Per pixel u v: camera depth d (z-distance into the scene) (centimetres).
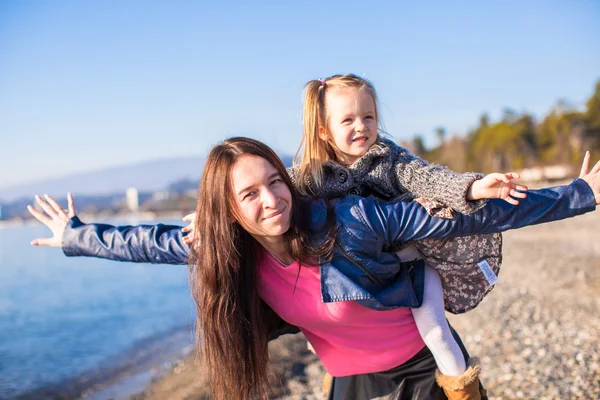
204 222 251
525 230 3056
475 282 275
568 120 7131
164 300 2047
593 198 246
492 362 729
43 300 2262
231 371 267
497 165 8012
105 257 304
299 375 775
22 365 1118
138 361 1066
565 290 1179
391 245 269
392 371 280
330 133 300
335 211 254
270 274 268
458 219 244
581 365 677
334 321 262
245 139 249
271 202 236
